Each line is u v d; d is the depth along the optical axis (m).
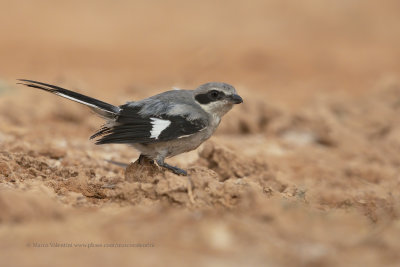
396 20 40.56
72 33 35.69
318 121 19.69
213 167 13.21
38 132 16.67
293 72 30.05
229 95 11.16
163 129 10.55
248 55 32.25
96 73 28.23
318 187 12.93
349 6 42.22
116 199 9.45
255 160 13.78
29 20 37.12
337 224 8.48
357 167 15.86
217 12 41.00
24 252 6.96
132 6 41.44
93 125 18.41
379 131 20.08
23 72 27.34
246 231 7.84
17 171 11.23
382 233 8.06
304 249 7.41
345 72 30.42
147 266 6.65
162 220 8.06
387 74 29.83
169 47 34.09
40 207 8.24
